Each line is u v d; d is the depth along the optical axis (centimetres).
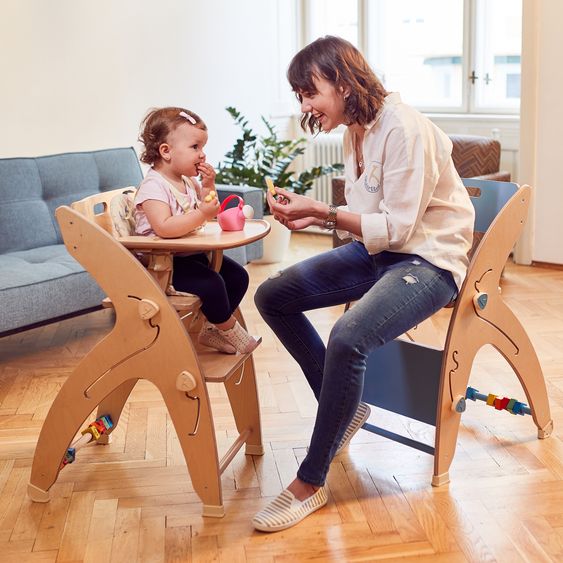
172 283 224
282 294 242
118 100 478
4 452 263
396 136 218
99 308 359
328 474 243
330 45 222
